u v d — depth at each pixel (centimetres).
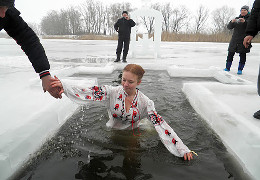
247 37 299
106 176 167
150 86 446
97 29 6078
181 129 252
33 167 178
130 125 242
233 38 566
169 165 183
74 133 235
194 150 209
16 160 179
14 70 561
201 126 262
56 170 174
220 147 216
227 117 247
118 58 761
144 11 913
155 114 222
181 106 329
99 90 229
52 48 1412
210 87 393
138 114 235
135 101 231
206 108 286
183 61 825
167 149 206
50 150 202
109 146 210
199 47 1611
